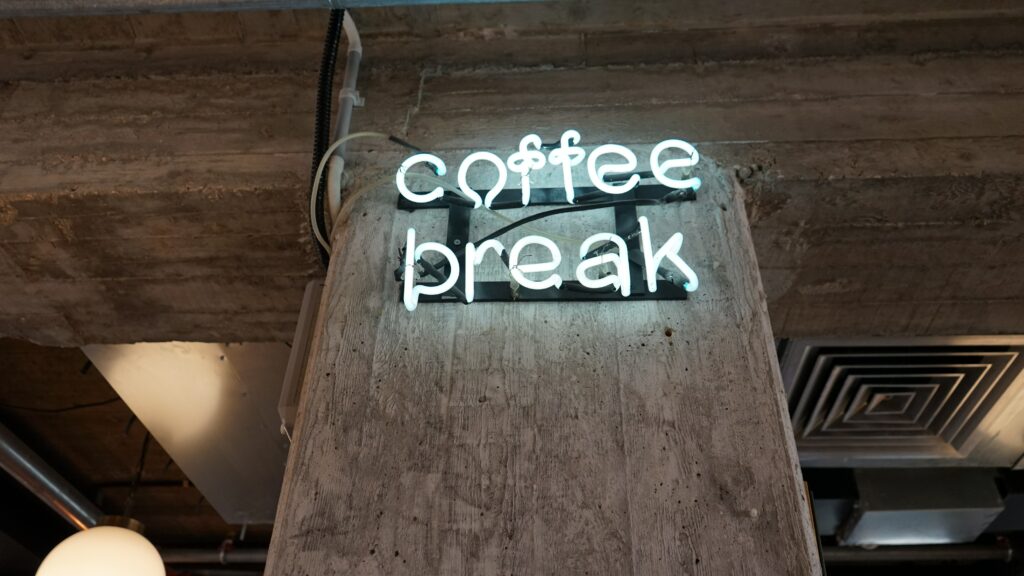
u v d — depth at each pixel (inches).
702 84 102.4
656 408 72.6
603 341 77.0
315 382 76.0
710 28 107.7
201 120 102.0
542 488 68.9
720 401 72.7
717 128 96.3
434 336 78.4
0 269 103.0
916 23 106.3
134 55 110.6
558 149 88.0
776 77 102.6
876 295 104.7
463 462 70.6
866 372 139.6
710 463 69.3
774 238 97.0
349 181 93.0
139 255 101.5
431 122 99.8
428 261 83.0
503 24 108.1
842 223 94.7
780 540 65.1
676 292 79.3
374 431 72.7
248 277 104.3
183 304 109.8
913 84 100.1
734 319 78.2
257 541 229.3
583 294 79.4
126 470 208.1
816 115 97.1
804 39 106.1
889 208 92.8
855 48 105.3
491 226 86.6
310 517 68.2
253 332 113.8
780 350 137.3
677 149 93.3
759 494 67.4
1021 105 96.6
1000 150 91.3
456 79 105.9
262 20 109.0
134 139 99.7
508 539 66.5
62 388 183.3
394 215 88.4
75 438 199.2
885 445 156.6
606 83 103.7
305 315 94.5
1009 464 157.5
